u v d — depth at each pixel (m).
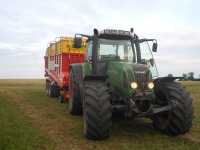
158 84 7.58
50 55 16.06
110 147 6.35
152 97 7.08
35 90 20.98
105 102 6.71
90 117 6.65
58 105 12.41
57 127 8.14
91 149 6.20
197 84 36.06
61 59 13.23
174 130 7.11
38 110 11.02
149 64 8.23
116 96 7.55
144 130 7.90
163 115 7.52
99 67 8.23
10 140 6.53
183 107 6.91
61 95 12.94
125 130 7.90
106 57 8.42
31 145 6.30
